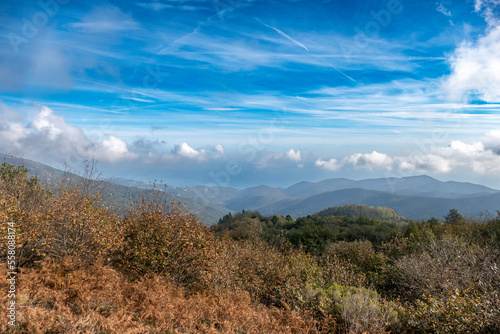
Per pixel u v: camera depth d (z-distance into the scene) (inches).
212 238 248.5
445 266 252.8
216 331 151.4
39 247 183.2
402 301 259.8
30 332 112.2
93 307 146.6
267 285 262.7
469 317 155.5
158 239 217.8
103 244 189.8
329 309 205.9
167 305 162.2
